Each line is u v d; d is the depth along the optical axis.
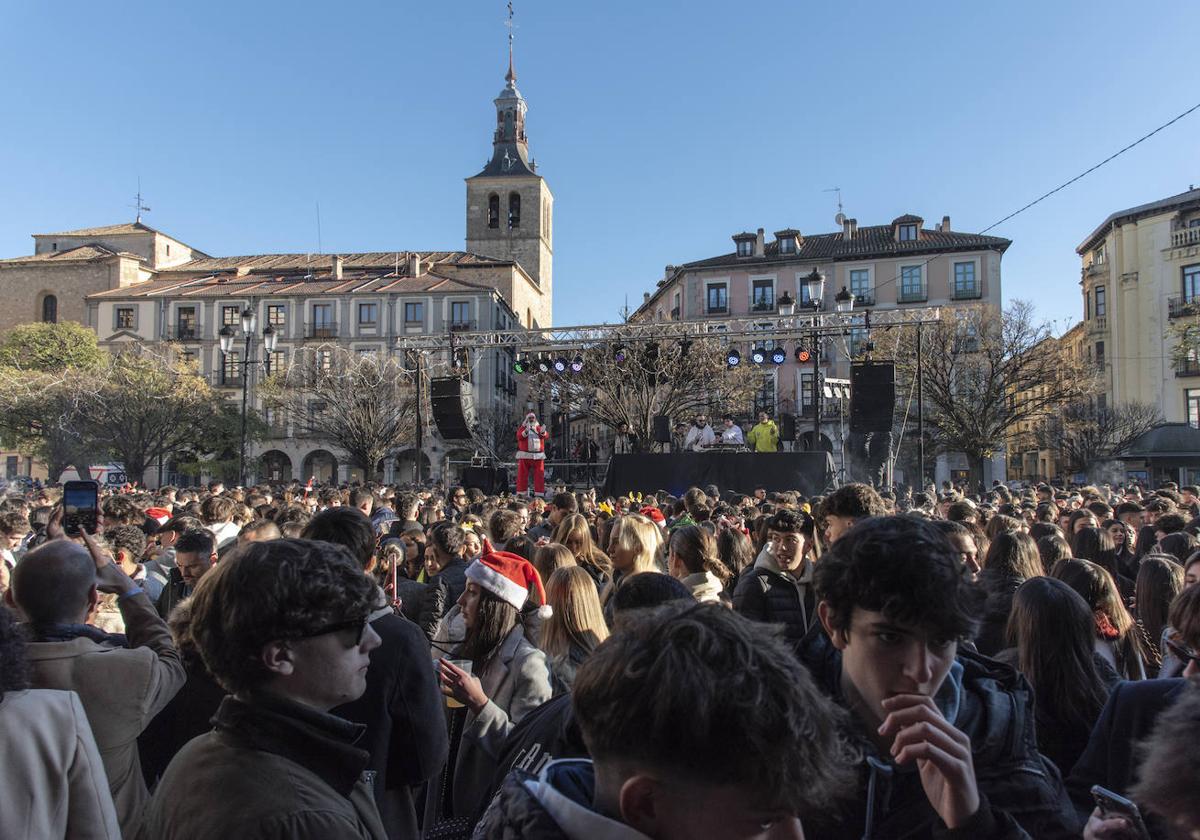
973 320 33.81
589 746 1.28
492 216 66.94
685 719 1.12
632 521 5.08
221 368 51.94
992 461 42.91
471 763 3.13
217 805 1.69
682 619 1.29
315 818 1.70
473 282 58.12
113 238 60.66
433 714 2.89
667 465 17.42
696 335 21.61
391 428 37.69
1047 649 2.89
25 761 2.03
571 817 1.27
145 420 35.56
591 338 22.19
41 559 2.81
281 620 1.85
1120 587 5.61
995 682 2.10
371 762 2.74
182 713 3.24
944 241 46.69
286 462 50.69
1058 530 5.82
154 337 52.47
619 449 32.44
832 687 2.10
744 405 35.41
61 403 34.28
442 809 3.62
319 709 1.93
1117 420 36.72
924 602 1.80
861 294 46.88
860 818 1.86
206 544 4.61
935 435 35.44
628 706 1.17
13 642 2.10
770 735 1.13
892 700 1.72
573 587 3.73
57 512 4.21
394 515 9.38
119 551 5.02
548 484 30.14
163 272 59.00
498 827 1.44
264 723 1.83
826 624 2.03
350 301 51.53
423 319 50.97
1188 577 3.72
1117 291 42.69
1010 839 1.66
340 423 37.69
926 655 1.85
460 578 5.32
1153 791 1.27
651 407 30.19
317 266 58.03
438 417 21.53
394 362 38.72
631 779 1.20
